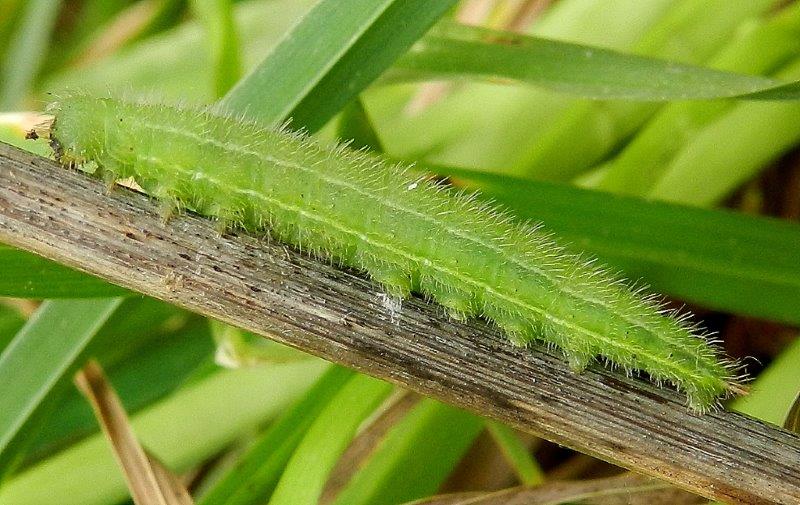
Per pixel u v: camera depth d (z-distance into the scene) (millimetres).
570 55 68
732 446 59
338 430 65
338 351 60
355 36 64
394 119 86
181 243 60
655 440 60
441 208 63
